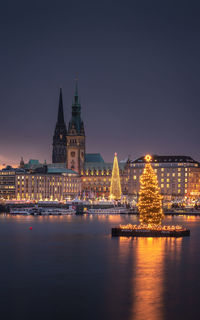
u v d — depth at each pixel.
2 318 61.94
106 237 147.25
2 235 159.62
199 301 67.94
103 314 63.03
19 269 90.69
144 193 139.50
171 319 61.09
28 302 68.38
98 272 86.31
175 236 136.50
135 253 105.69
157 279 80.38
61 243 132.25
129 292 72.62
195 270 86.94
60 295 71.69
